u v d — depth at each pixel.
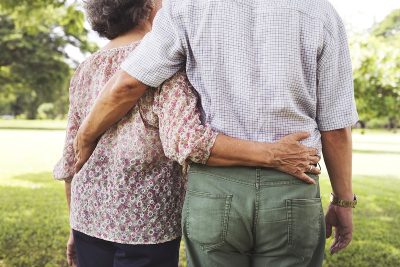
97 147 1.59
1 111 56.88
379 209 6.55
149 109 1.50
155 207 1.56
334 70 1.37
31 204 6.55
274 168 1.32
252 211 1.31
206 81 1.34
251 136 1.33
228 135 1.33
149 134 1.52
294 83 1.32
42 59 24.52
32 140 21.34
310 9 1.34
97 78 1.64
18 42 23.91
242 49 1.32
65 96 33.41
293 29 1.31
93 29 1.73
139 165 1.53
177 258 1.67
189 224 1.37
